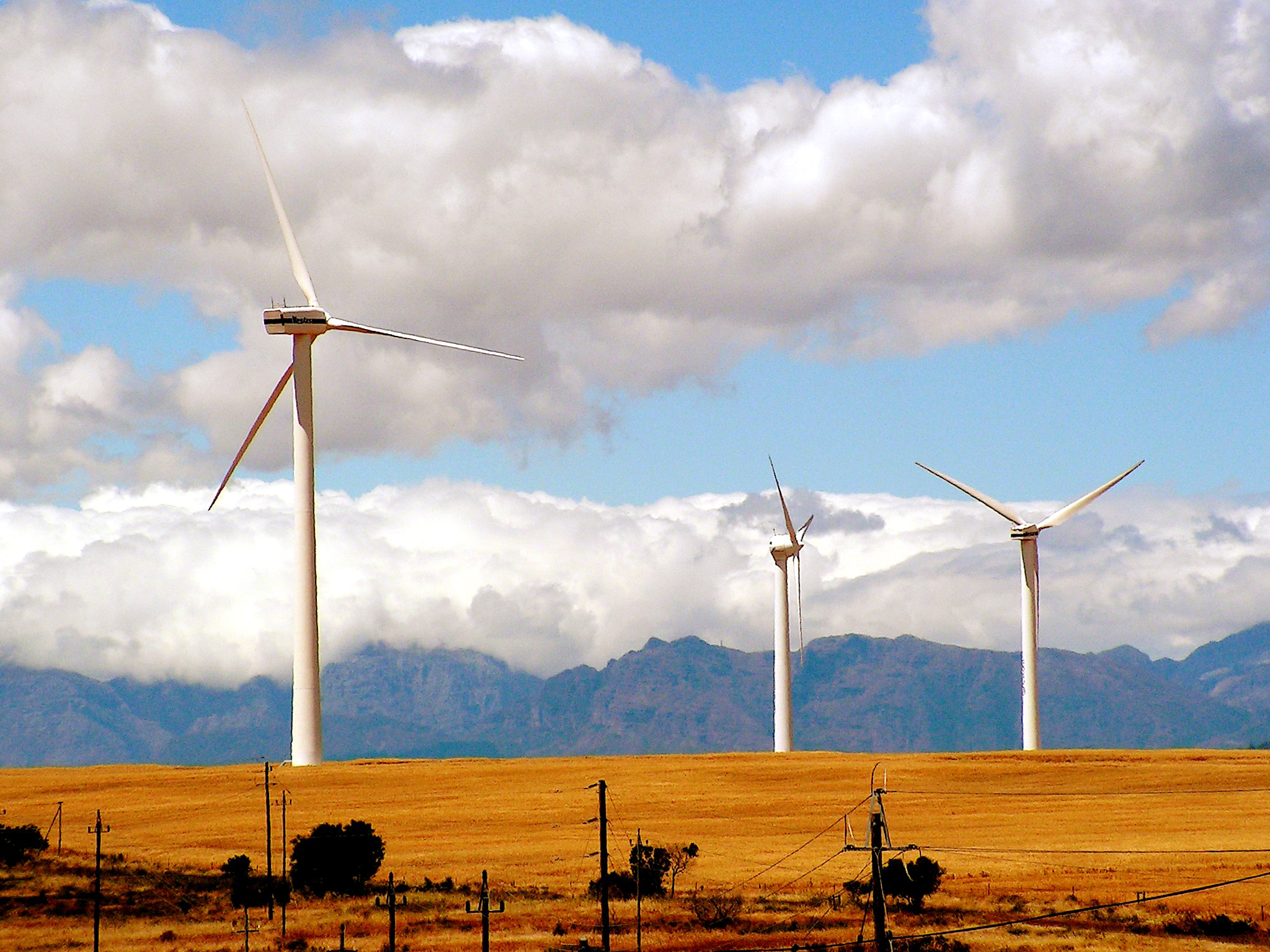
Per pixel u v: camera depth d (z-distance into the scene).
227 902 137.88
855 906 129.38
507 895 137.88
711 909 125.69
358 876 140.25
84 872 150.12
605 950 93.94
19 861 156.25
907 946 109.75
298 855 140.88
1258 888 135.50
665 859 139.00
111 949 114.12
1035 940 112.31
